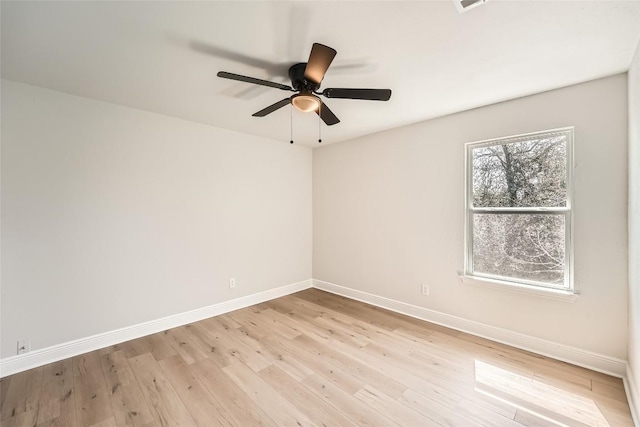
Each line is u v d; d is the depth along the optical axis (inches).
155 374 86.7
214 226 134.4
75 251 98.2
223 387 80.4
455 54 73.4
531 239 100.7
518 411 70.6
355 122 128.6
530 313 99.7
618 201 83.0
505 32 64.2
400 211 135.9
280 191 162.1
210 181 132.7
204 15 58.8
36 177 91.1
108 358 95.9
